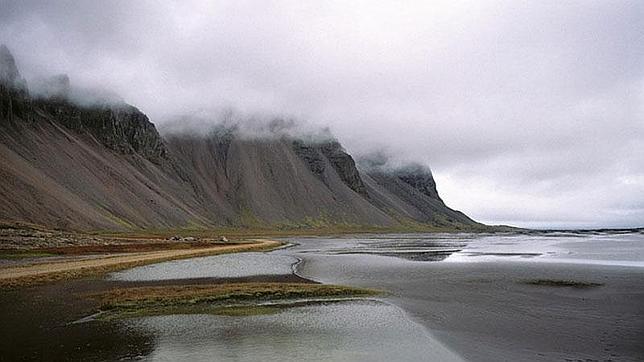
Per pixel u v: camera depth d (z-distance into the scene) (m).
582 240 166.62
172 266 63.03
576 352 22.83
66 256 71.56
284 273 56.56
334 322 29.61
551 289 43.41
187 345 24.14
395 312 32.84
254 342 24.84
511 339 25.38
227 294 38.34
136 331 26.94
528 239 184.38
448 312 32.75
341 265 68.00
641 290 42.50
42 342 24.39
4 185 115.19
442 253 95.44
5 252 71.44
